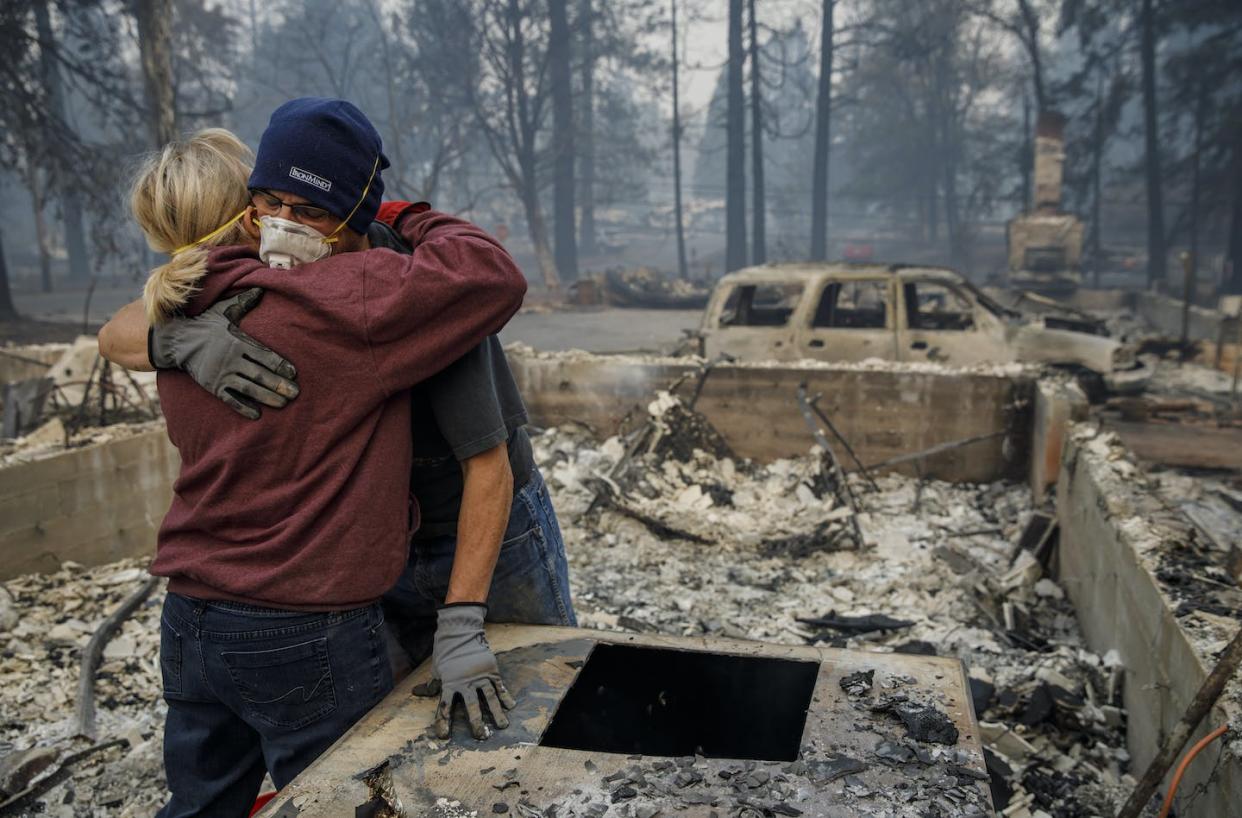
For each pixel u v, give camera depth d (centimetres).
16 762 317
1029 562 512
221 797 193
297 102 173
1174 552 350
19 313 2683
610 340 1675
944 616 474
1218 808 228
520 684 176
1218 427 887
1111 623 390
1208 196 3588
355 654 174
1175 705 281
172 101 1830
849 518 575
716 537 574
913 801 140
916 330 875
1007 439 705
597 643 193
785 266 930
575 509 636
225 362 163
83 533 520
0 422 761
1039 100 3566
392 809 135
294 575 167
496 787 145
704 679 196
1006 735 336
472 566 176
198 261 168
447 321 167
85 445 550
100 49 2153
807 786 144
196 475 172
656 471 651
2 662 403
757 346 891
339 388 165
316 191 167
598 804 140
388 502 172
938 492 696
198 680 179
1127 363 985
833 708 167
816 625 463
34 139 1938
